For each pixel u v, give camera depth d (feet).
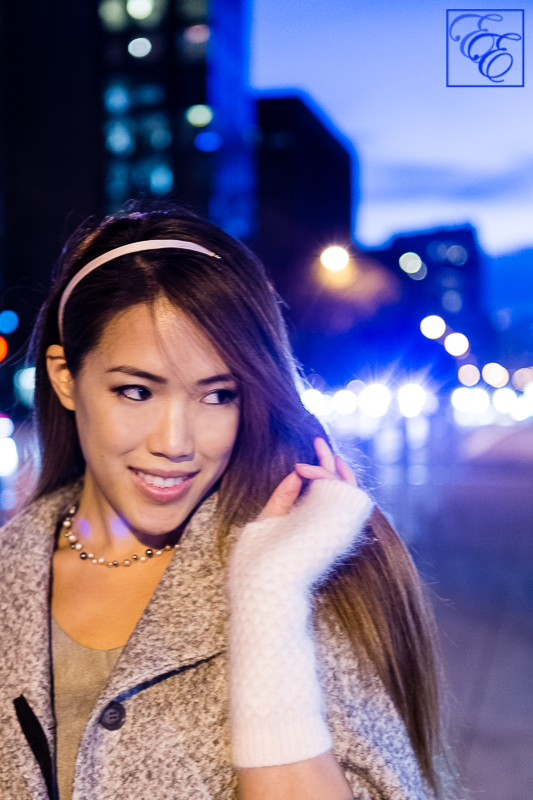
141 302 3.65
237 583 3.73
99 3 172.14
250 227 173.99
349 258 39.42
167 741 3.63
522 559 24.36
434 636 4.42
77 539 4.50
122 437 3.79
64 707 3.92
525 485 43.70
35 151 169.48
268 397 4.03
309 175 190.49
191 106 171.53
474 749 11.55
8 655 3.97
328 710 3.63
